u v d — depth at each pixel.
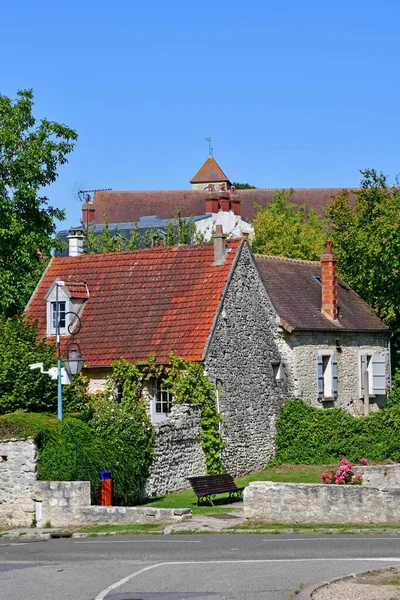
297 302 43.81
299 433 39.91
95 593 16.42
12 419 27.80
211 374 36.06
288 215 85.25
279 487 25.53
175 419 33.44
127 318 39.31
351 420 39.34
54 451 27.52
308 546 21.28
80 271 42.78
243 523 25.52
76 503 26.73
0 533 25.70
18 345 32.41
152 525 25.75
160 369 36.38
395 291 48.22
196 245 40.75
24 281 45.12
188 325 37.31
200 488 29.48
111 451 28.94
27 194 44.56
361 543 21.61
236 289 38.56
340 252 53.12
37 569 19.17
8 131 44.78
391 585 16.38
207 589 16.55
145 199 103.62
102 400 32.03
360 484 27.25
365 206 55.03
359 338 46.38
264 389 39.53
